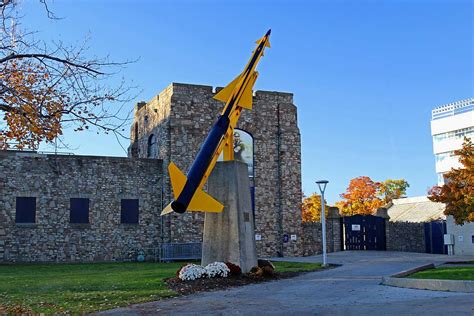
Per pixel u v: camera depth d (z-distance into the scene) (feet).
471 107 219.20
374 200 189.67
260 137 110.01
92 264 90.63
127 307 39.73
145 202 101.45
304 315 34.96
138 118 123.44
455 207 86.17
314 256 104.73
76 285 52.11
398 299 39.99
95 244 96.94
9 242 91.97
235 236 58.49
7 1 33.40
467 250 113.19
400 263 77.51
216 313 36.86
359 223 119.44
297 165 112.27
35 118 34.65
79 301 41.98
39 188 94.94
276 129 111.96
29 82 34.86
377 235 120.67
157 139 108.27
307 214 177.27
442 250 123.95
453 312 32.94
